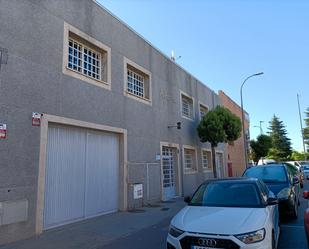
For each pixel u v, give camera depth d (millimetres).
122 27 13727
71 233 8766
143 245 7434
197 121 22734
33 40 9008
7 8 8320
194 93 22750
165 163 17375
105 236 8406
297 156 81562
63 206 9883
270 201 6203
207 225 5246
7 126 8031
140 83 15688
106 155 12227
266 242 5113
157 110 16500
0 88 7938
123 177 12852
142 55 15391
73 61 11070
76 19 10859
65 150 10172
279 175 10594
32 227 8453
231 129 21156
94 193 11367
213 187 6934
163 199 16203
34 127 8781
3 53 8086
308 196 6836
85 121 10797
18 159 8234
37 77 9031
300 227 8703
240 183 6895
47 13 9602
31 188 8516
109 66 12500
